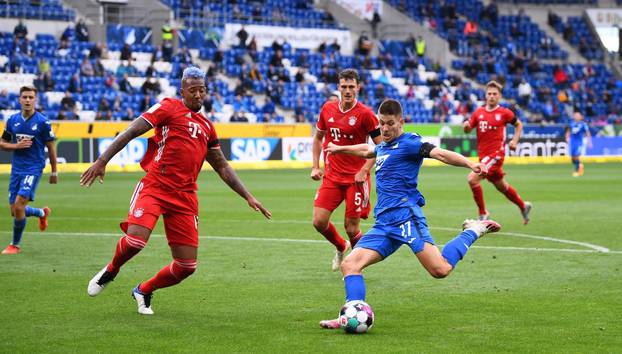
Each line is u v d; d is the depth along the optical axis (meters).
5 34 100.81
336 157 27.67
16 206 32.03
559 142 116.31
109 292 24.16
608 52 144.62
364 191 27.47
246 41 117.50
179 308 22.00
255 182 74.25
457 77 124.75
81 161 87.44
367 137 27.78
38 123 32.16
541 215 46.53
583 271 27.61
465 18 140.00
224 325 19.94
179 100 21.08
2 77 95.44
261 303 22.66
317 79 116.44
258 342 18.22
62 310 21.62
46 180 75.88
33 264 29.38
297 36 121.94
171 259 30.62
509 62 133.25
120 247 20.69
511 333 18.95
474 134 110.31
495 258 30.58
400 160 19.98
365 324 18.89
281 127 99.69
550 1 150.62
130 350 17.53
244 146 96.50
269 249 33.44
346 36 125.75
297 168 97.44
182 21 117.06
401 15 132.75
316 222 27.73
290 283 25.78
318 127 28.33
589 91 134.50
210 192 64.25
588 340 18.27
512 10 148.00
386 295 23.72
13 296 23.47
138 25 114.25
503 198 58.41
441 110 116.94
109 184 71.44
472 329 19.41
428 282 25.83
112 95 99.25
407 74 121.88
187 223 21.02
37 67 98.69
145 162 21.47
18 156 32.34
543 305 22.14
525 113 126.12
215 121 99.88
